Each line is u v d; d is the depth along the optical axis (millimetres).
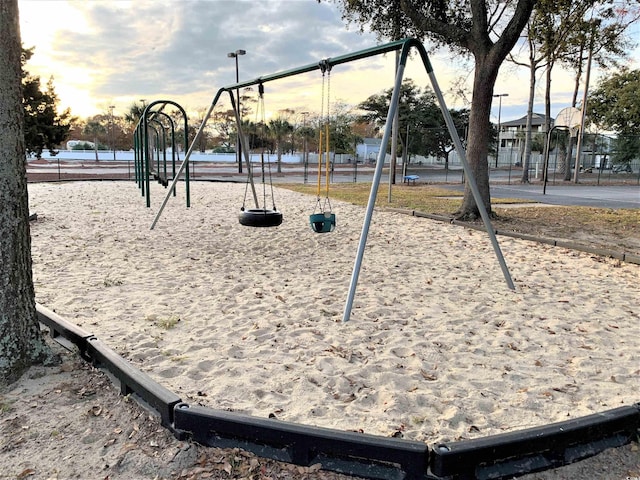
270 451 2045
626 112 32438
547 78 24594
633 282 5145
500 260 4926
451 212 10641
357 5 10672
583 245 6770
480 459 1904
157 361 3010
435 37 11094
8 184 2641
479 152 9445
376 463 1948
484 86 9211
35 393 2570
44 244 6504
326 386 2744
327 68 4957
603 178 28656
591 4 11102
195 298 4320
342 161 49969
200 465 2012
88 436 2201
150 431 2227
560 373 2977
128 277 4977
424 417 2430
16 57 2627
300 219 9438
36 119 16828
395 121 13969
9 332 2676
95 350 2838
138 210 10211
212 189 16109
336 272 5375
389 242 7211
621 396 2676
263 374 2867
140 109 28094
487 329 3707
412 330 3643
